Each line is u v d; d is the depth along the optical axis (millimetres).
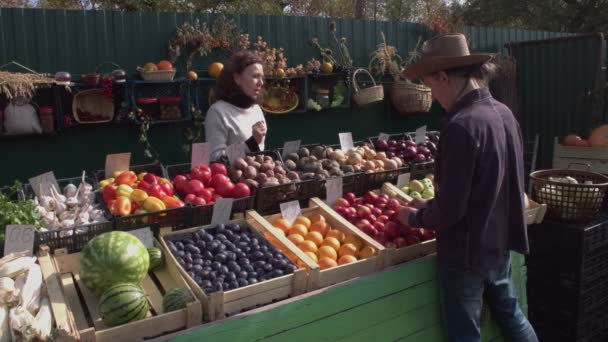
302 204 3131
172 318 1956
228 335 1968
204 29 6254
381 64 7676
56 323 1886
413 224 2395
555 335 3461
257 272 2264
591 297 3387
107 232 2236
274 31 6898
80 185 2910
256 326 2033
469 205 2186
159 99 6117
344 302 2283
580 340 3371
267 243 2516
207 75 6520
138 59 6059
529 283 3570
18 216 2424
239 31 6547
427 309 2627
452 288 2365
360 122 7941
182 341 1872
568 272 3316
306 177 3125
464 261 2258
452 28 8234
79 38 5691
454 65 2170
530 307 3592
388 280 2432
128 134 6184
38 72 5527
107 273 2064
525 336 2635
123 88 5957
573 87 7000
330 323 2250
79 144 5902
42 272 2189
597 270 3393
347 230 2746
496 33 8703
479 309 2406
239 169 3053
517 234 2377
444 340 2721
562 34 9625
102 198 2793
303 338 2174
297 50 7129
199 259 2318
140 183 2746
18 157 5582
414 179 3684
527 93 7578
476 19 16922
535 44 7398
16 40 5387
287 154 3574
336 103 7340
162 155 6441
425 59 2260
